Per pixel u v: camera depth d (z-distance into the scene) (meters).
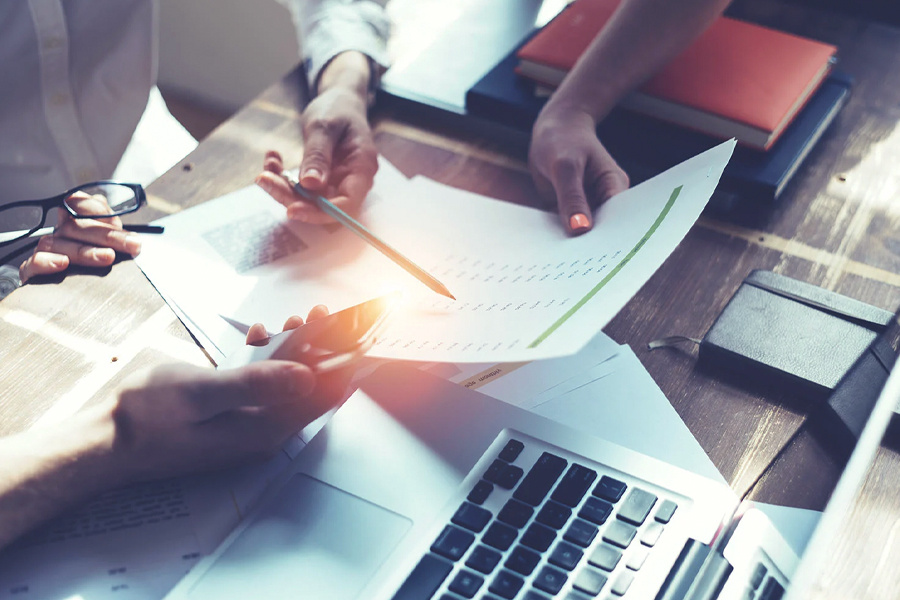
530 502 0.48
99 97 1.14
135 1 1.11
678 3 0.78
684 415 0.57
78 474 0.50
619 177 0.71
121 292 0.67
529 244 0.66
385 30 0.96
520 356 0.48
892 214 0.74
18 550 0.49
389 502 0.49
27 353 0.62
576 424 0.56
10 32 1.00
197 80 2.15
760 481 0.53
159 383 0.51
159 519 0.50
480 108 0.85
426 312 0.60
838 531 0.49
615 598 0.43
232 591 0.45
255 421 0.52
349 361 0.52
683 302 0.66
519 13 1.02
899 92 0.88
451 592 0.44
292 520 0.48
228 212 0.75
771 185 0.73
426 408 0.55
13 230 0.84
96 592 0.46
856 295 0.66
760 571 0.45
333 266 0.68
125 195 0.81
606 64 0.79
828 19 0.99
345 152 0.79
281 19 1.89
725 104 0.77
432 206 0.74
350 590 0.45
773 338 0.60
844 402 0.55
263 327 0.58
